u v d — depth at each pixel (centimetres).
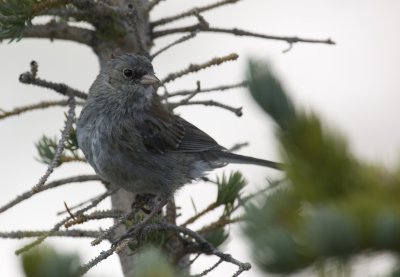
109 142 962
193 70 788
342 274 250
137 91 985
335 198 269
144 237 703
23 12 701
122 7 803
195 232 697
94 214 682
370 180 268
